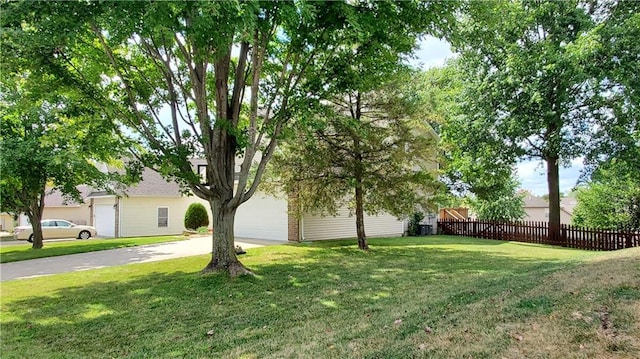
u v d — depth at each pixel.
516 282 6.16
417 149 11.67
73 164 12.48
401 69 9.98
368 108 12.10
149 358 4.13
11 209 15.66
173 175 7.90
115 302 6.45
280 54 8.95
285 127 8.57
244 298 6.46
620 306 3.94
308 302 6.08
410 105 11.57
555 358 2.98
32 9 5.33
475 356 3.19
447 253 11.71
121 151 7.99
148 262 10.80
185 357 4.10
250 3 5.11
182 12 5.31
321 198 12.39
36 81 7.11
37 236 15.73
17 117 12.71
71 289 7.53
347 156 11.99
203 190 8.16
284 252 12.09
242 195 8.35
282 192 13.85
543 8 14.28
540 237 15.90
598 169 14.46
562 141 14.52
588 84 13.41
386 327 4.40
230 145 8.45
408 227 20.03
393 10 6.83
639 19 12.48
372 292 6.56
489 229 18.28
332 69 8.11
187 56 7.70
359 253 11.73
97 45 7.92
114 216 23.81
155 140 7.72
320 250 12.52
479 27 10.27
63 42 6.02
